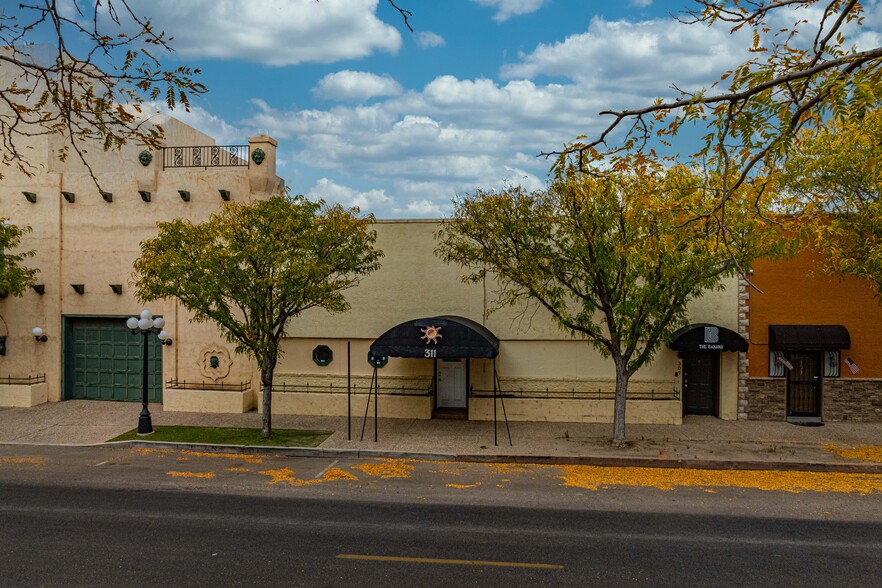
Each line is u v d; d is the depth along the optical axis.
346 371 20.36
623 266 15.27
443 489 12.91
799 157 14.52
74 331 22.39
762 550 9.59
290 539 9.96
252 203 18.23
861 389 18.73
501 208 15.92
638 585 8.34
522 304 19.56
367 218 17.52
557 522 10.88
